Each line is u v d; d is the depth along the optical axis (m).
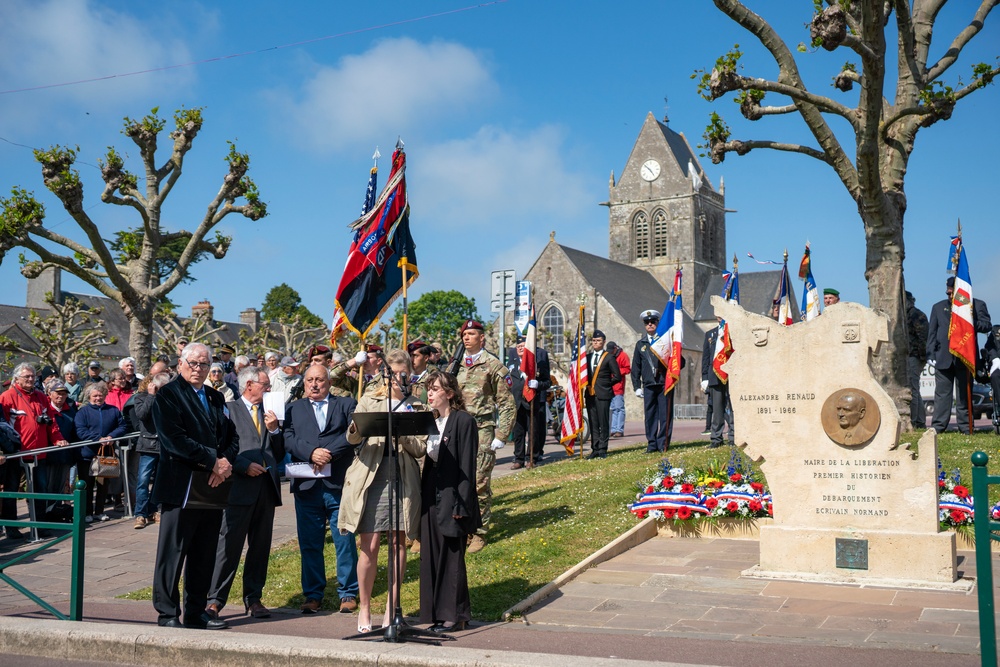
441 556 7.27
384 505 7.45
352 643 6.54
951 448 12.77
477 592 8.41
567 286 77.75
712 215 93.38
